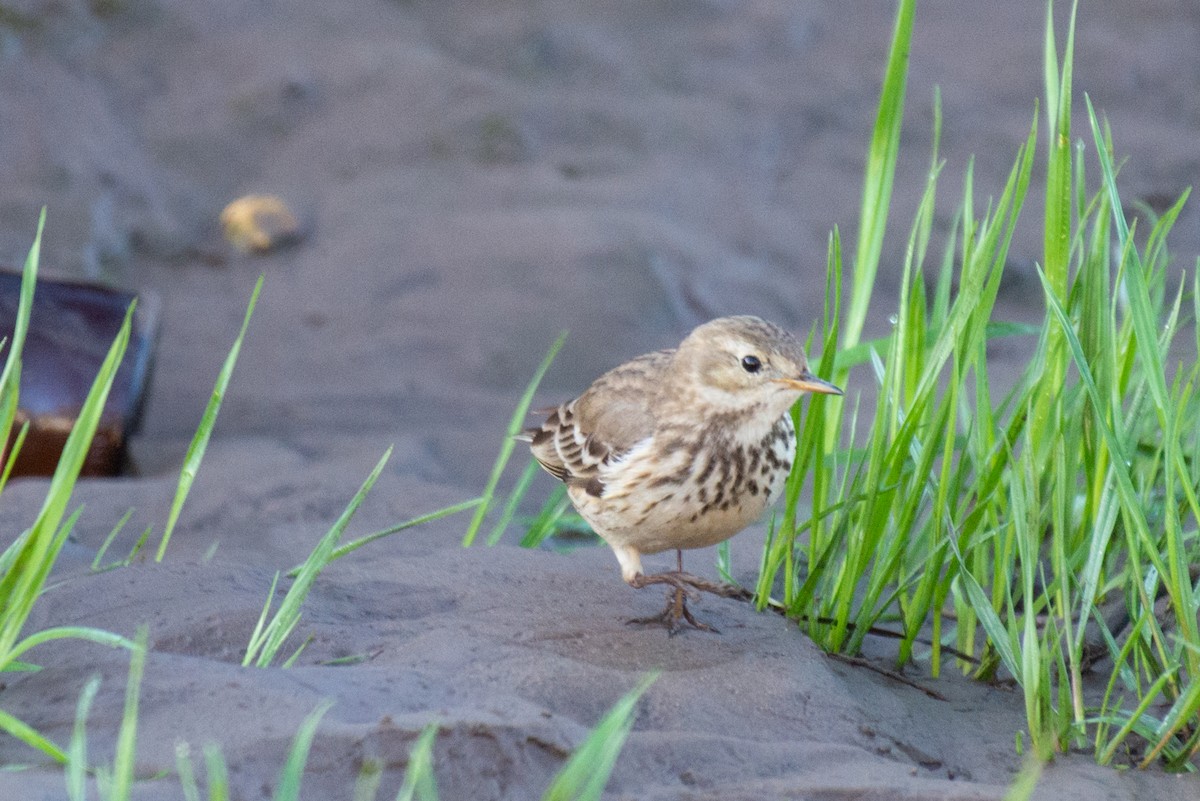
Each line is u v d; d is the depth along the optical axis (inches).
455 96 1013.2
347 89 1024.2
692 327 801.6
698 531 327.9
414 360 762.2
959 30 1194.0
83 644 284.2
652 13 1151.0
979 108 1090.1
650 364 347.3
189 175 951.6
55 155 898.1
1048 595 318.7
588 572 366.6
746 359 315.9
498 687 277.1
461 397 721.6
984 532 331.0
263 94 1007.6
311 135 995.3
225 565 345.1
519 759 233.6
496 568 362.0
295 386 729.0
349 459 595.8
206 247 893.8
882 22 1194.6
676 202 922.7
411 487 503.5
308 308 819.4
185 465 329.4
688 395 321.1
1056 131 312.0
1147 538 271.7
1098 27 1209.4
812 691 293.3
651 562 392.5
